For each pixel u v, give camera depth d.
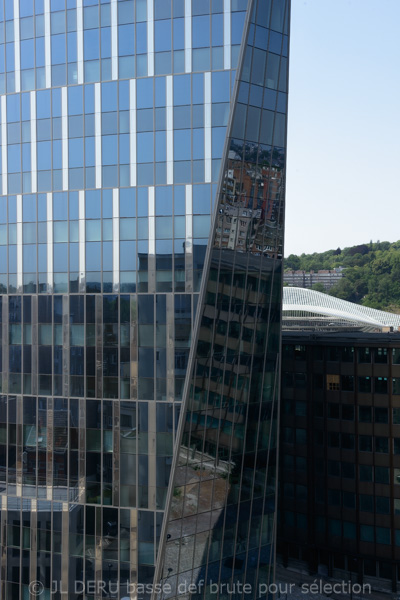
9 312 48.47
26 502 47.44
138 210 44.81
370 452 61.16
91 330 45.84
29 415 47.59
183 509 43.69
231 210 43.66
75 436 46.16
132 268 44.88
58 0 46.75
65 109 46.88
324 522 63.12
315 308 117.12
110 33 45.50
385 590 59.50
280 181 46.12
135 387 44.56
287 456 65.56
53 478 46.72
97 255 45.88
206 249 43.16
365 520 60.91
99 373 45.56
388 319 114.38
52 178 47.28
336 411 63.03
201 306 42.97
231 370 44.97
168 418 43.69
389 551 59.69
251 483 46.72
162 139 44.31
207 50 43.31
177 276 43.75
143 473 44.22
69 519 46.16
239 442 45.81
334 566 62.81
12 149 48.56
